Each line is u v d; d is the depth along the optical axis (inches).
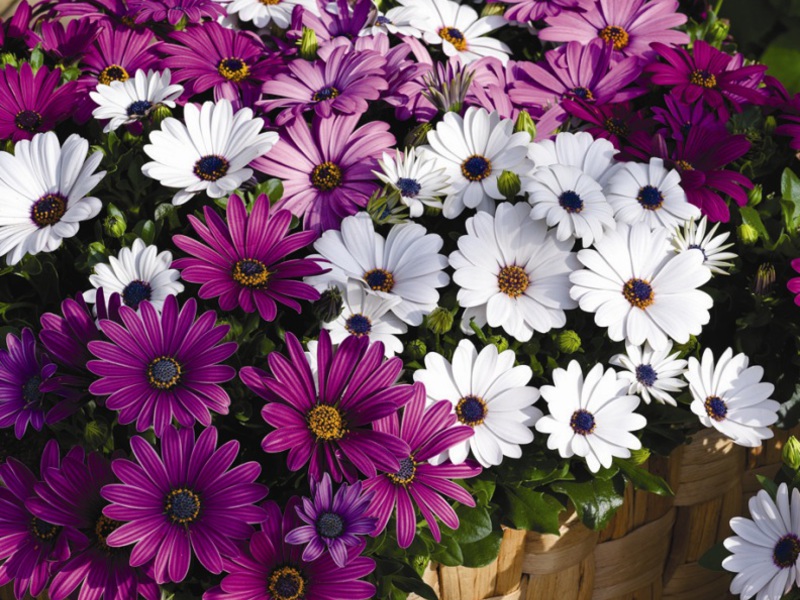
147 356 18.7
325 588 18.7
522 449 21.0
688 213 22.0
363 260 21.0
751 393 21.6
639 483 21.3
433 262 20.8
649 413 22.0
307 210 22.2
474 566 20.5
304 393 18.8
